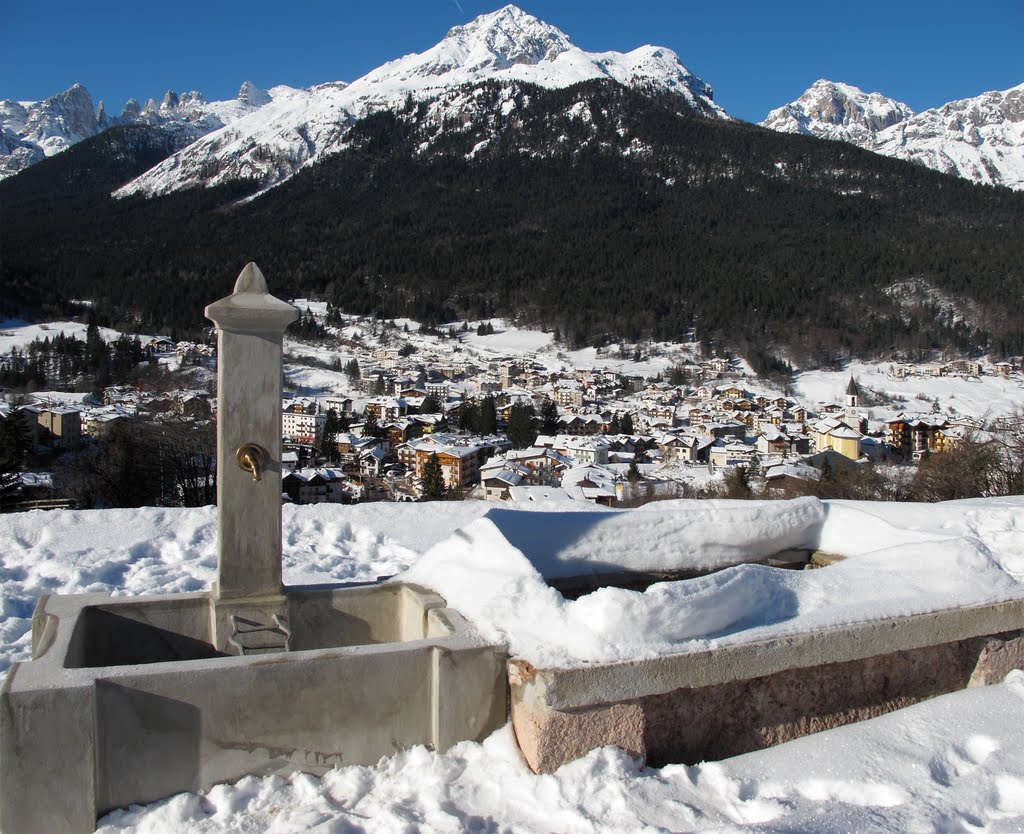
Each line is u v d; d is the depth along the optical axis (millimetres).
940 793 2871
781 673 3363
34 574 6047
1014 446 16734
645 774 2934
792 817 2623
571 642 2988
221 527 3504
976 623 3672
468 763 2943
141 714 2697
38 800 2568
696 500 6418
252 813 2682
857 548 4449
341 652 2945
